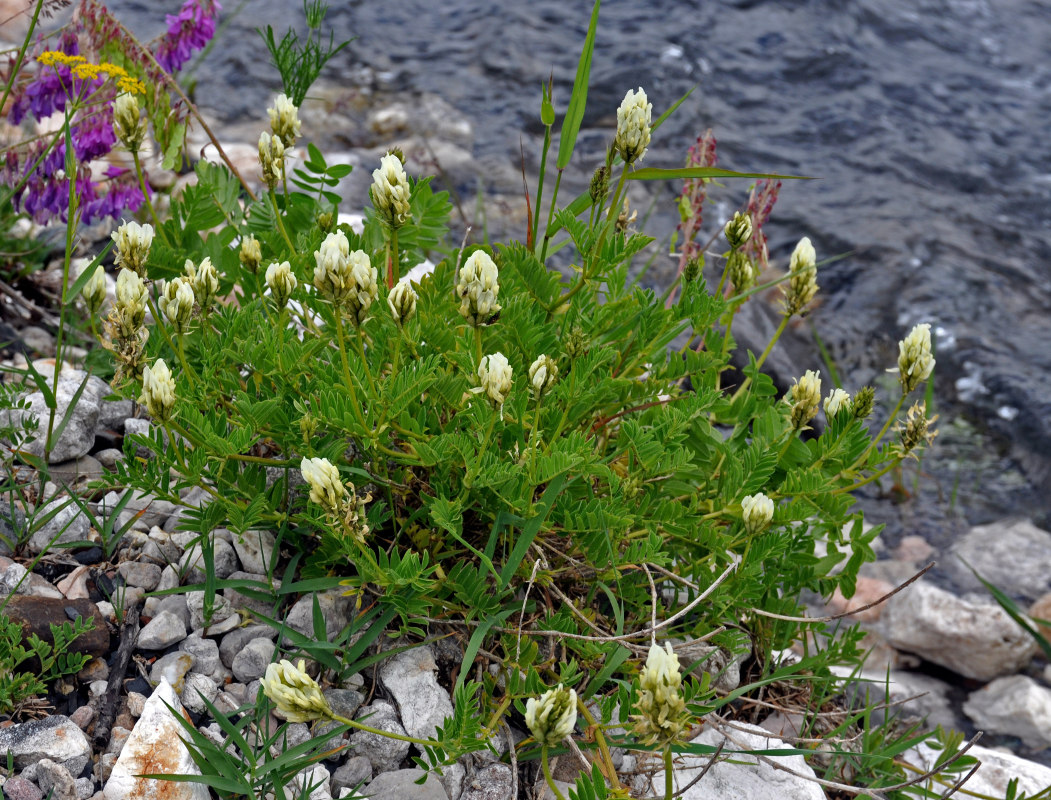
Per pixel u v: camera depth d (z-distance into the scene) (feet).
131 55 3.81
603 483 3.33
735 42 8.53
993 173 7.31
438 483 3.08
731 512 3.27
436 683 3.10
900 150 7.43
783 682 3.46
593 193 3.29
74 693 3.03
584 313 3.34
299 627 3.12
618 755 3.13
